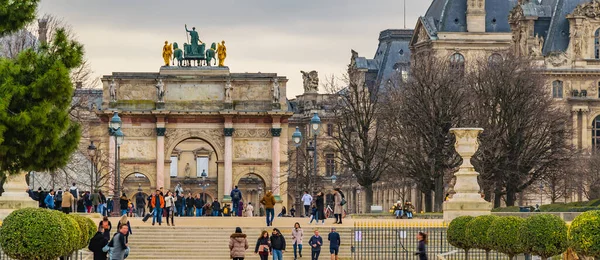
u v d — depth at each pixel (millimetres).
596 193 199500
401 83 186750
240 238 87812
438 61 191500
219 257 105188
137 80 182000
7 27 81938
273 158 183125
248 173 183000
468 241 87250
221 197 182250
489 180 155125
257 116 182875
